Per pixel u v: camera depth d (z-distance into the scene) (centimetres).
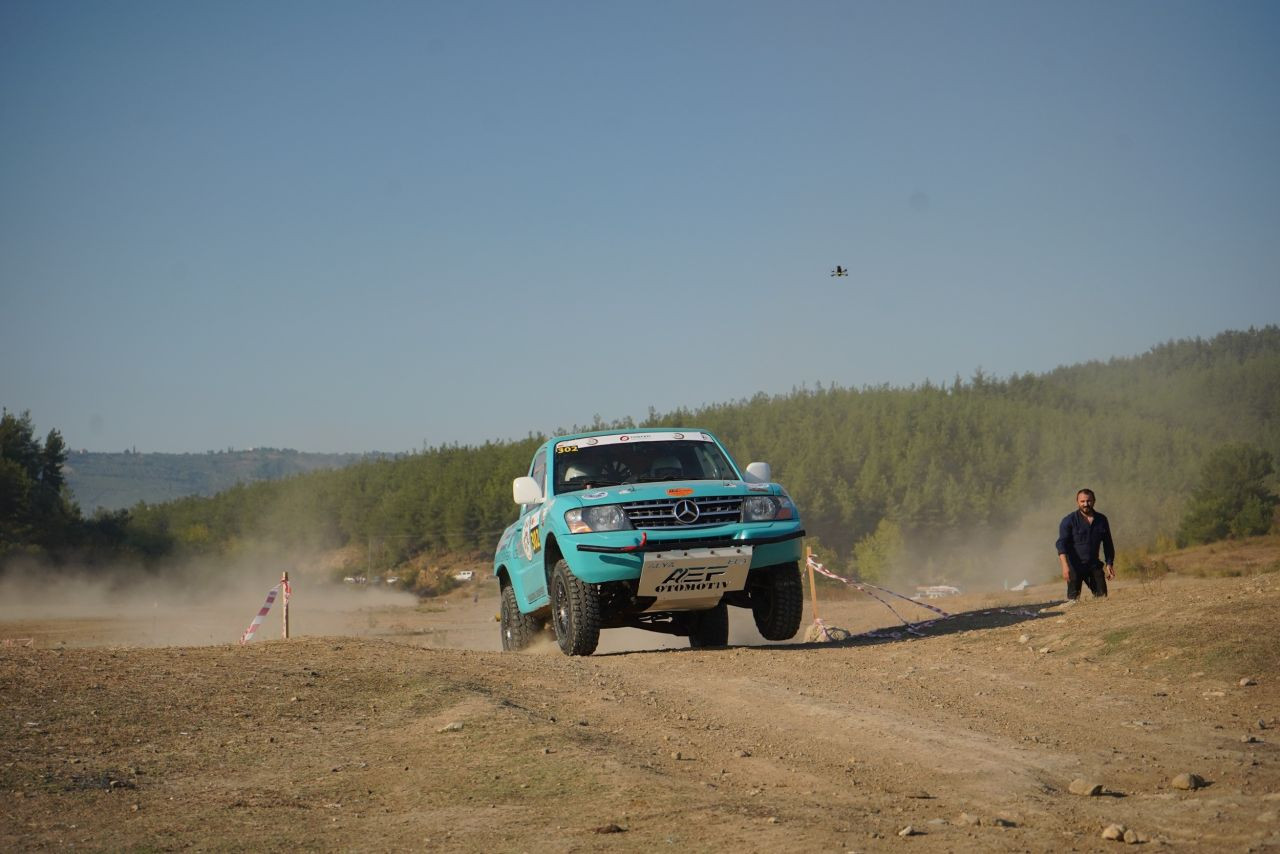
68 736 946
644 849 632
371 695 1123
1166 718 995
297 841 678
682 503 1523
